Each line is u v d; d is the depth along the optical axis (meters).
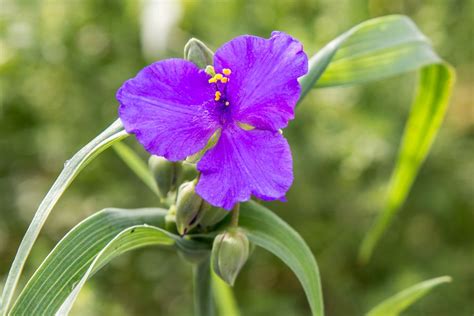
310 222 0.52
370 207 0.50
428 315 0.51
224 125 0.24
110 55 0.51
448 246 0.54
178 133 0.24
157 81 0.24
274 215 0.26
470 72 0.53
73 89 0.51
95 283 0.49
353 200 0.52
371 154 0.49
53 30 0.49
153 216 0.26
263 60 0.24
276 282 0.56
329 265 0.53
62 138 0.52
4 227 0.53
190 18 0.49
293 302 0.53
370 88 0.50
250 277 0.55
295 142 0.50
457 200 0.53
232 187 0.24
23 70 0.51
